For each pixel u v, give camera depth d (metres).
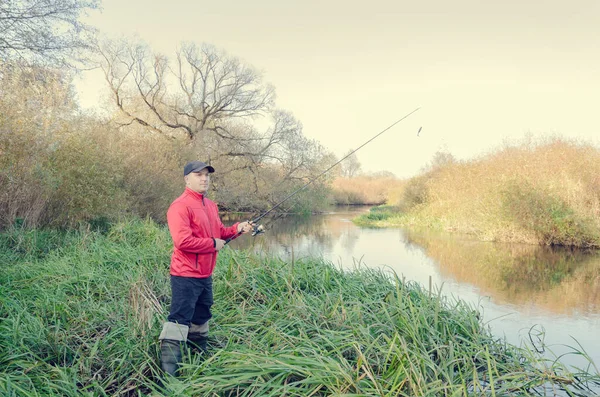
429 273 8.16
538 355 4.09
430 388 2.84
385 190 42.09
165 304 4.49
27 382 2.84
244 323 3.97
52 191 8.68
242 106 22.33
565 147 15.59
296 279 5.13
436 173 22.81
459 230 16.34
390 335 3.67
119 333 3.70
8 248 7.03
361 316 3.94
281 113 22.66
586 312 5.60
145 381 3.10
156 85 20.75
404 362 2.83
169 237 8.48
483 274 8.09
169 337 3.14
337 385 2.66
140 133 16.12
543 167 14.02
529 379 3.37
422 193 22.59
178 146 16.08
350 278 5.56
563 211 12.09
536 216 12.45
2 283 4.96
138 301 4.13
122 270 5.61
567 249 11.51
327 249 11.26
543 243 12.46
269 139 22.73
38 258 6.80
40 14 10.12
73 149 9.39
